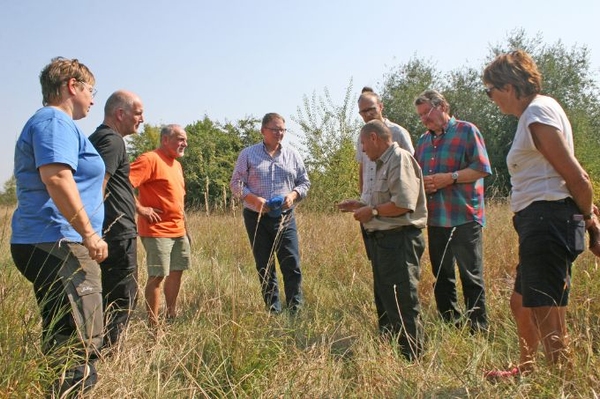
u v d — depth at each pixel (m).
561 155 2.81
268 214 5.66
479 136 4.77
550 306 2.90
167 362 3.49
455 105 30.28
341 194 14.84
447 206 4.70
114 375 2.95
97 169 3.12
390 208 3.79
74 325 2.90
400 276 3.88
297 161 6.07
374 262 4.03
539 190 2.93
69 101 3.08
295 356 3.57
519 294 3.38
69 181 2.80
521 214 3.01
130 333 3.88
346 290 5.66
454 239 4.67
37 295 2.90
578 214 2.92
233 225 8.91
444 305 4.77
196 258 7.58
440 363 3.50
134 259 4.04
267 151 5.93
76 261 2.93
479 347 3.66
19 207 2.93
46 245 2.86
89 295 2.95
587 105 28.84
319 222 8.63
